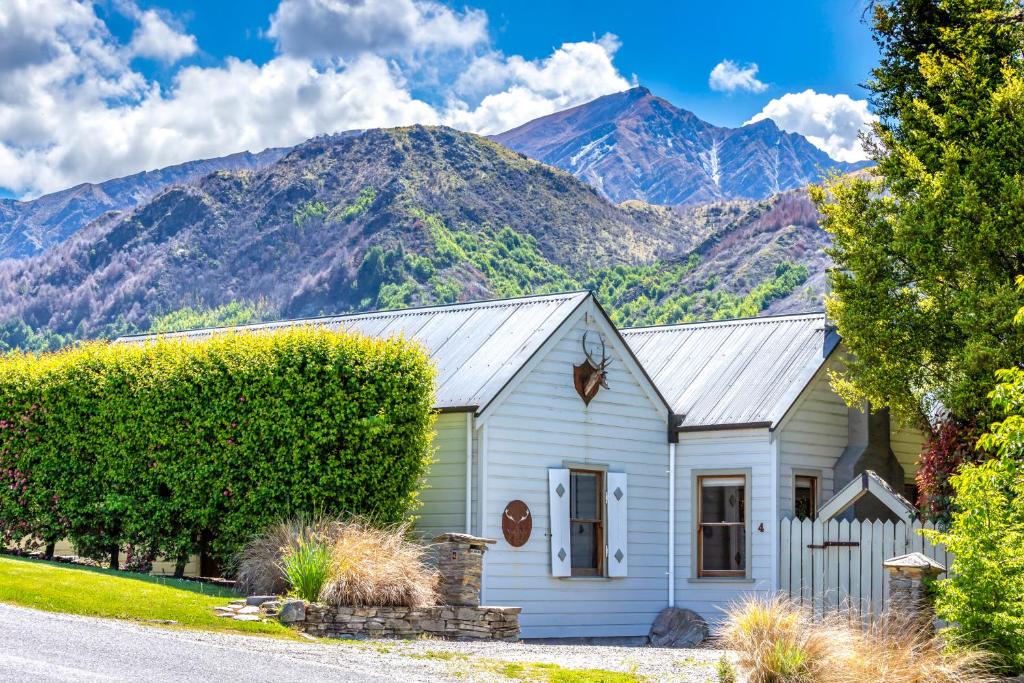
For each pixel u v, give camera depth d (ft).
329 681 36.91
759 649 43.01
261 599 54.80
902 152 76.18
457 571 59.72
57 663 34.99
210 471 66.13
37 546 73.41
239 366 66.49
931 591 54.65
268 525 64.23
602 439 79.25
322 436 64.95
